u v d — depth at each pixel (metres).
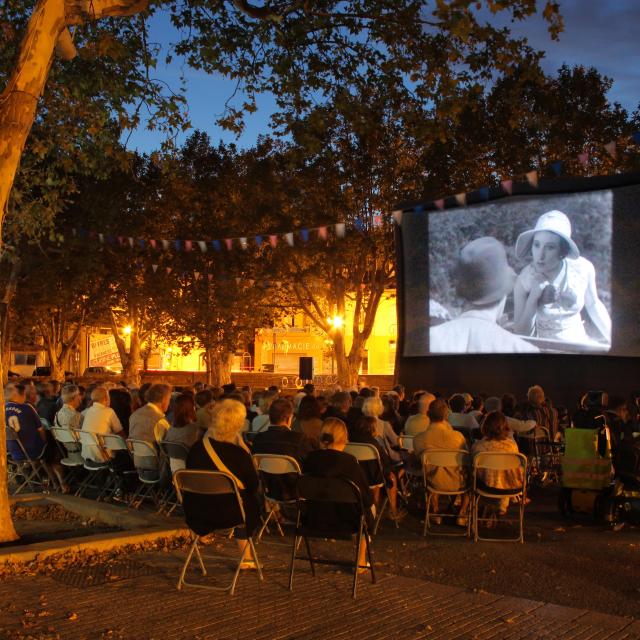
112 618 4.92
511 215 16.70
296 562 6.51
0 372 7.14
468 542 7.64
